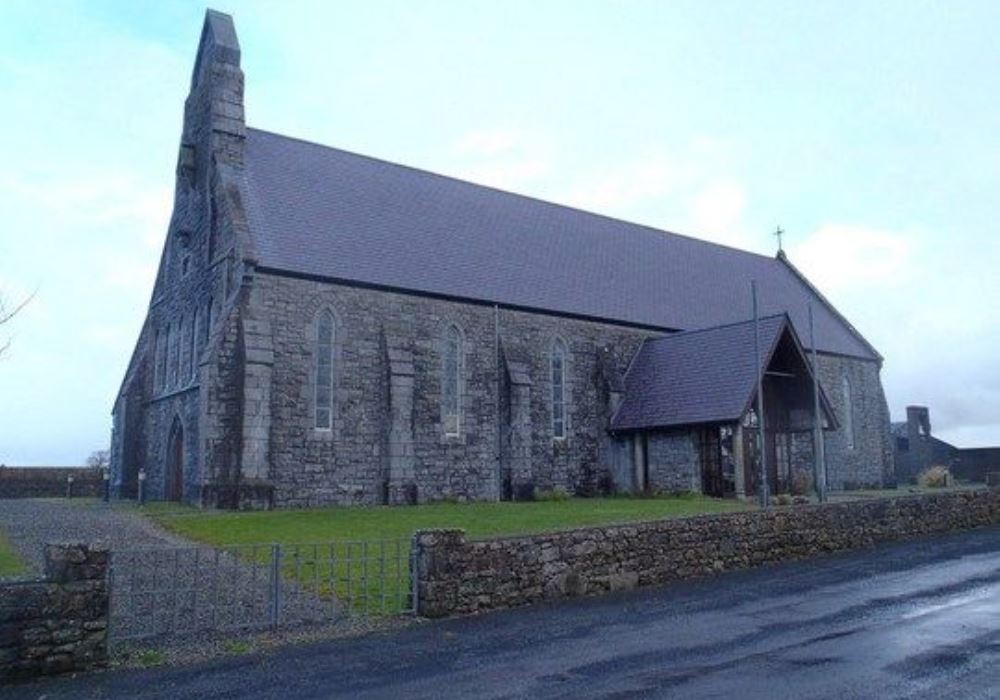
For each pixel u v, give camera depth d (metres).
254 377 24.30
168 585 13.27
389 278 28.56
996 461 49.22
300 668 9.27
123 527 19.97
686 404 30.59
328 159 32.62
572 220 40.28
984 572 15.91
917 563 17.31
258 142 30.80
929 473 45.66
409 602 12.32
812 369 29.97
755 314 26.89
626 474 32.22
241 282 25.25
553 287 34.09
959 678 8.50
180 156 30.92
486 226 35.22
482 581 12.67
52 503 29.88
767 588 14.48
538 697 8.07
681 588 14.61
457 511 23.36
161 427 30.33
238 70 29.48
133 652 9.94
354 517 21.52
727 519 16.97
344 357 27.03
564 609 12.73
